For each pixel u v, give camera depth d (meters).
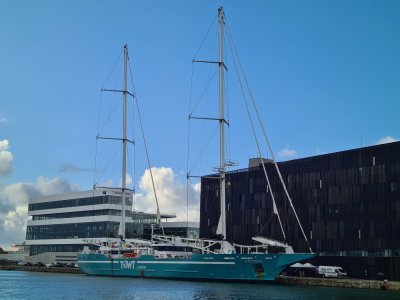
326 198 101.75
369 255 93.31
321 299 56.50
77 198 157.62
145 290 66.31
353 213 97.00
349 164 99.31
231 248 80.31
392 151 93.25
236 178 120.81
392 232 90.88
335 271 91.69
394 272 89.38
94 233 150.25
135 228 151.25
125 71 108.38
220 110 85.94
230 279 76.44
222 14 88.75
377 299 57.09
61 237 160.12
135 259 89.12
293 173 108.88
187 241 86.12
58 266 146.25
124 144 106.38
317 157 104.94
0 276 108.38
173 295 60.22
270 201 112.25
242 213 117.69
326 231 100.50
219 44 87.62
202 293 62.34
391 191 92.25
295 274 95.81
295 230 105.69
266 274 74.06
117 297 58.62
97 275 97.50
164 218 159.75
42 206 169.25
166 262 83.94
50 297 59.69
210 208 126.44
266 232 111.25
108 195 149.00
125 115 107.38
